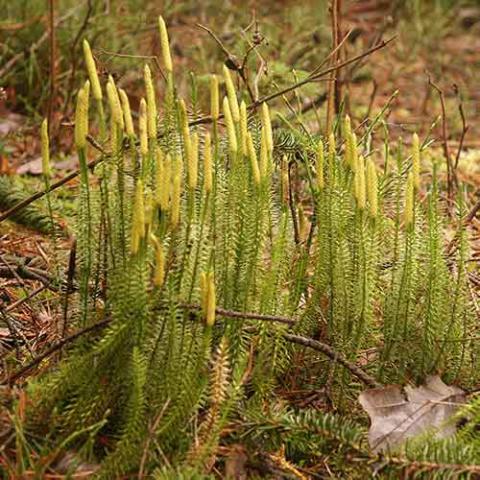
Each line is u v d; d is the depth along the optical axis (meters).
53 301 0.96
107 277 0.79
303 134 1.00
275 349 0.78
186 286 0.77
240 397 0.76
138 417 0.72
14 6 1.64
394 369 0.82
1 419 0.76
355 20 2.45
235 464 0.76
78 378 0.74
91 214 0.79
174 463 0.74
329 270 0.81
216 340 0.78
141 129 0.76
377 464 0.74
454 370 0.83
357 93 1.94
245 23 1.93
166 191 0.73
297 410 0.81
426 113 1.83
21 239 1.12
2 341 0.90
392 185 0.88
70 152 1.41
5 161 1.32
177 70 1.73
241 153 0.78
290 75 1.40
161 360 0.75
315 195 0.84
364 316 0.80
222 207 0.78
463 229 0.83
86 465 0.75
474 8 2.55
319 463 0.77
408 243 0.80
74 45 1.44
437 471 0.73
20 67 1.60
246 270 0.78
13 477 0.72
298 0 2.12
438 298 0.81
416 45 2.26
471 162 1.44
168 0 1.93
